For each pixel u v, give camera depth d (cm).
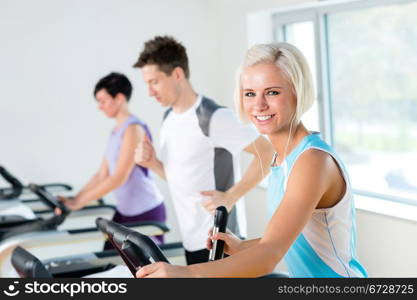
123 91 338
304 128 154
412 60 337
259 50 148
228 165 250
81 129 457
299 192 135
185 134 247
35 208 381
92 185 368
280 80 146
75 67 453
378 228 304
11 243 290
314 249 153
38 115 446
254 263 125
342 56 379
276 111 147
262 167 231
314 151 142
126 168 327
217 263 124
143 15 467
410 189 347
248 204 411
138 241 137
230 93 455
